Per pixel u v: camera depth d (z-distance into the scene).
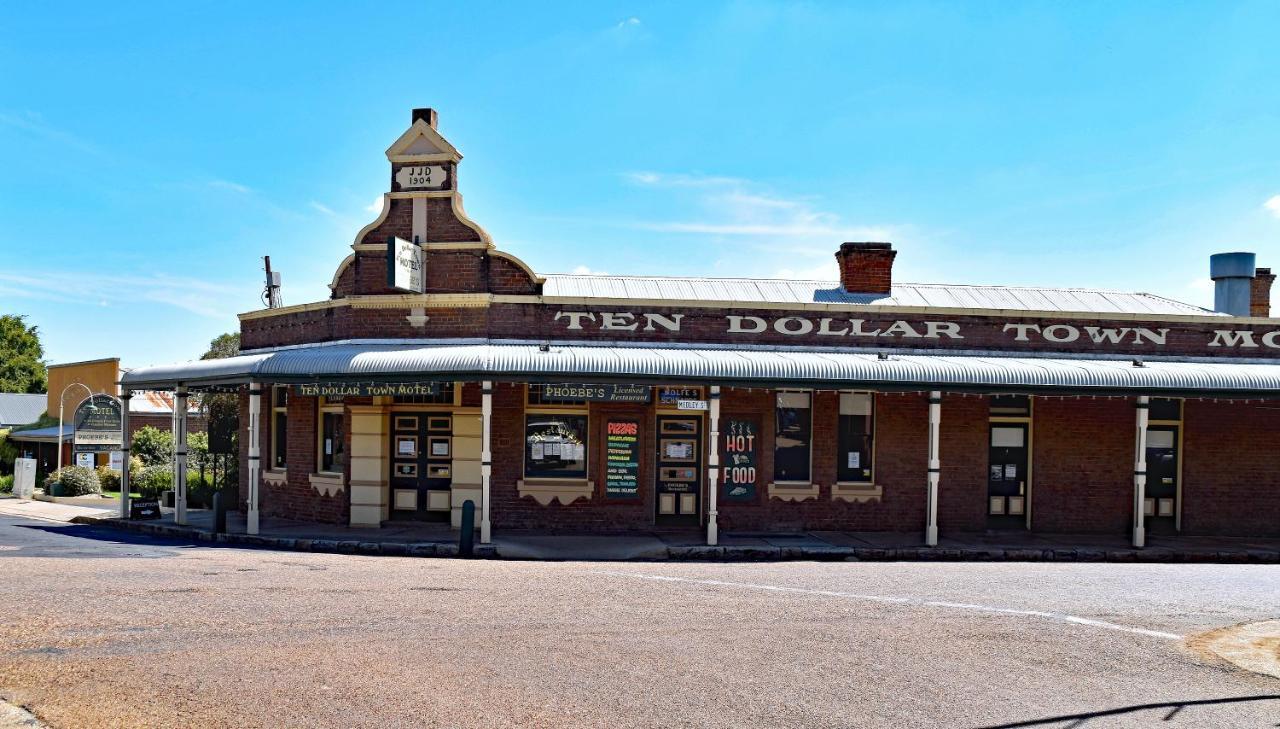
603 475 18.42
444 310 18.58
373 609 10.38
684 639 9.36
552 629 9.64
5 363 71.50
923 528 19.08
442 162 18.84
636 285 21.95
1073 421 19.45
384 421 18.66
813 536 18.28
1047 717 7.30
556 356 16.94
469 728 6.70
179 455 19.31
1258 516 19.59
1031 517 19.31
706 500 18.73
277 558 14.73
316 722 6.71
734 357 17.30
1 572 12.55
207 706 6.97
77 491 28.48
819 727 6.96
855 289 21.81
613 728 6.80
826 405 18.95
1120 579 13.83
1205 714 7.45
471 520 15.84
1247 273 22.30
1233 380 17.73
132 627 9.26
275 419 20.89
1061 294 23.00
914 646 9.31
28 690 7.20
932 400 17.36
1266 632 10.21
